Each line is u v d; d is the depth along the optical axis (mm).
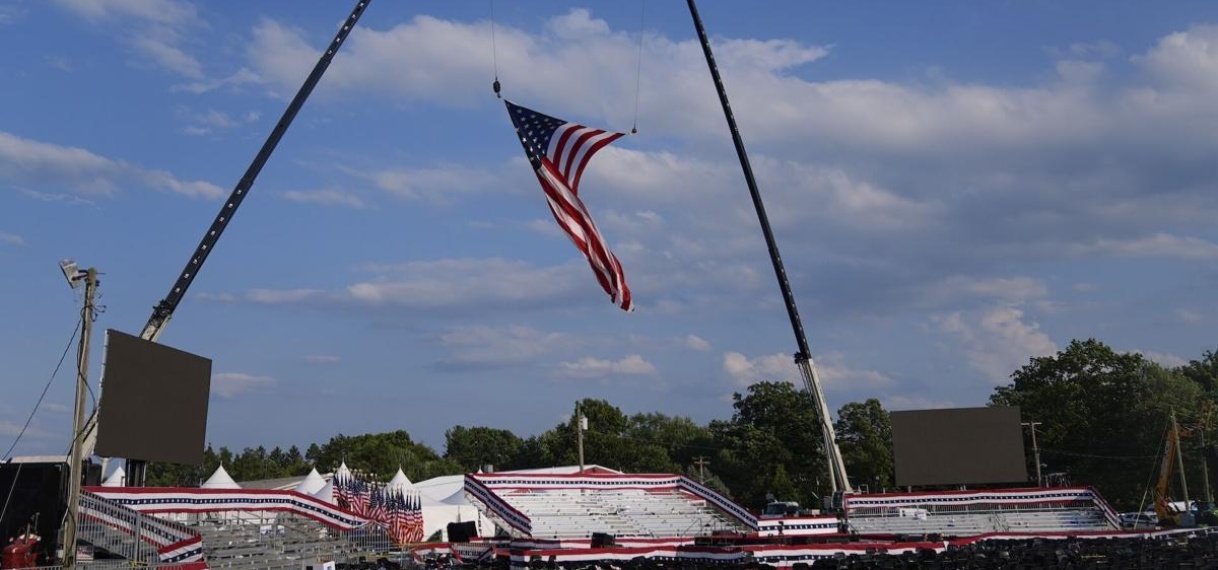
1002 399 135875
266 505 58562
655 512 81188
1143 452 110000
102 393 45562
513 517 71375
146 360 50062
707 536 72125
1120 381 115312
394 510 72500
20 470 43375
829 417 89312
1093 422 114688
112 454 46250
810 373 89375
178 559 44031
